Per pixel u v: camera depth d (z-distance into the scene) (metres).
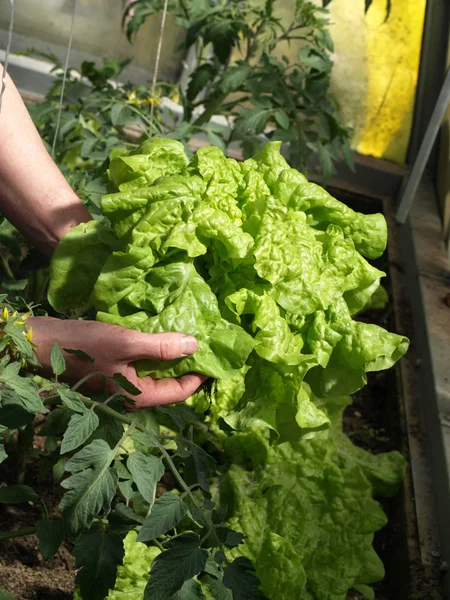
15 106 0.73
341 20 1.71
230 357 0.62
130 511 0.61
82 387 0.63
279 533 0.86
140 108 1.18
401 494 0.98
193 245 0.61
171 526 0.56
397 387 1.16
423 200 1.68
